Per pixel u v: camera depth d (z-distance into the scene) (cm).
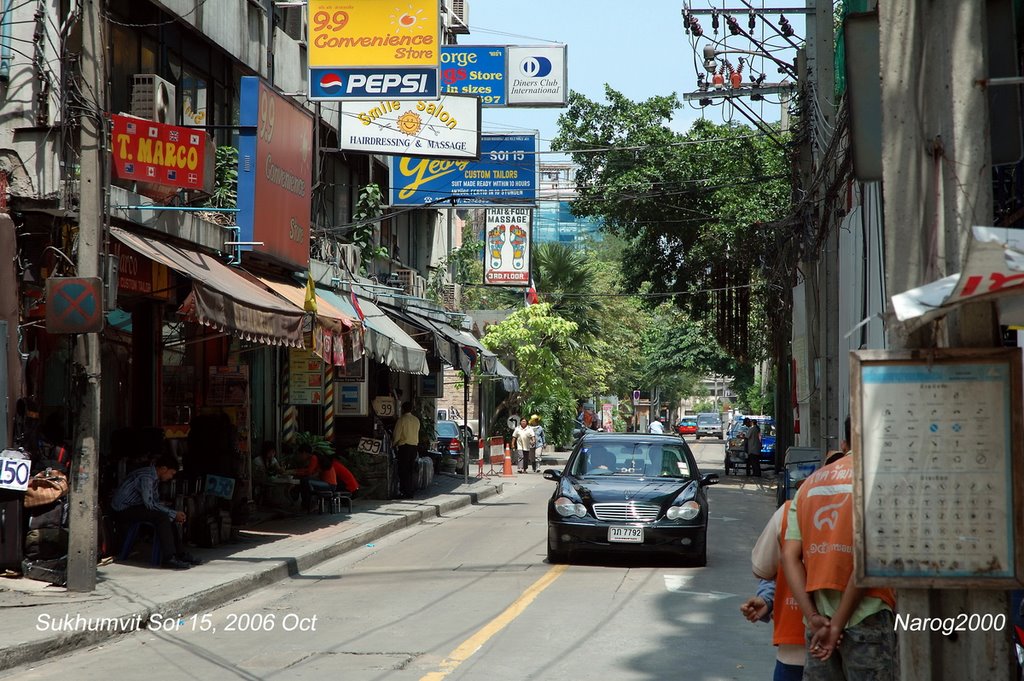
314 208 2586
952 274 480
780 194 3747
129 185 1531
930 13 493
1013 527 466
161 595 1209
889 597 502
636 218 3978
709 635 1049
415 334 3009
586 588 1345
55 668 931
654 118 3950
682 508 1543
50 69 1351
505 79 2853
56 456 1338
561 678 869
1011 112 611
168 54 1880
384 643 1019
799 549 523
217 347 2114
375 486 2650
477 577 1459
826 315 1944
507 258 3838
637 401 8412
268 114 1862
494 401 5050
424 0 2064
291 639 1052
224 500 1803
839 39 2120
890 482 474
